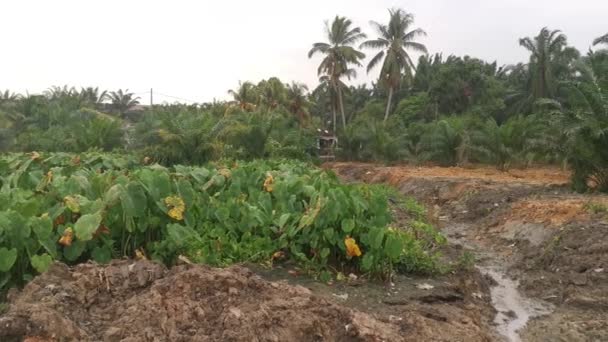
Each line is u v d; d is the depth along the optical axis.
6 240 5.60
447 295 6.81
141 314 4.38
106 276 4.98
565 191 15.33
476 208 14.39
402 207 13.77
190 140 22.39
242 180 9.41
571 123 15.20
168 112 25.52
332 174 12.44
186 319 4.41
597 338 5.97
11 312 4.22
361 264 7.01
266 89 45.00
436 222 13.39
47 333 4.00
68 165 11.48
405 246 7.67
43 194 7.36
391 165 33.06
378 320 5.45
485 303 7.17
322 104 55.50
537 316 6.83
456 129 29.17
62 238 5.95
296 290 5.26
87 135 27.94
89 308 4.65
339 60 43.78
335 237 7.03
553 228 10.19
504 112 44.31
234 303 4.76
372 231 6.88
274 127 32.16
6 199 6.49
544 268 8.74
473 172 24.22
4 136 29.55
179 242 6.56
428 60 56.81
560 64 40.91
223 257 6.88
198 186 8.91
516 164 25.58
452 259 8.95
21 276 5.65
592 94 14.69
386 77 42.53
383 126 36.44
